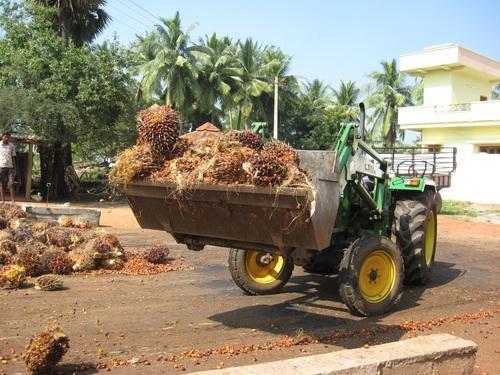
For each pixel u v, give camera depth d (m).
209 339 5.50
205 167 5.02
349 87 53.88
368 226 7.71
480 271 10.05
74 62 22.45
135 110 24.94
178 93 37.84
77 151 29.25
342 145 6.21
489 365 5.04
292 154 5.03
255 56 45.53
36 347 4.35
